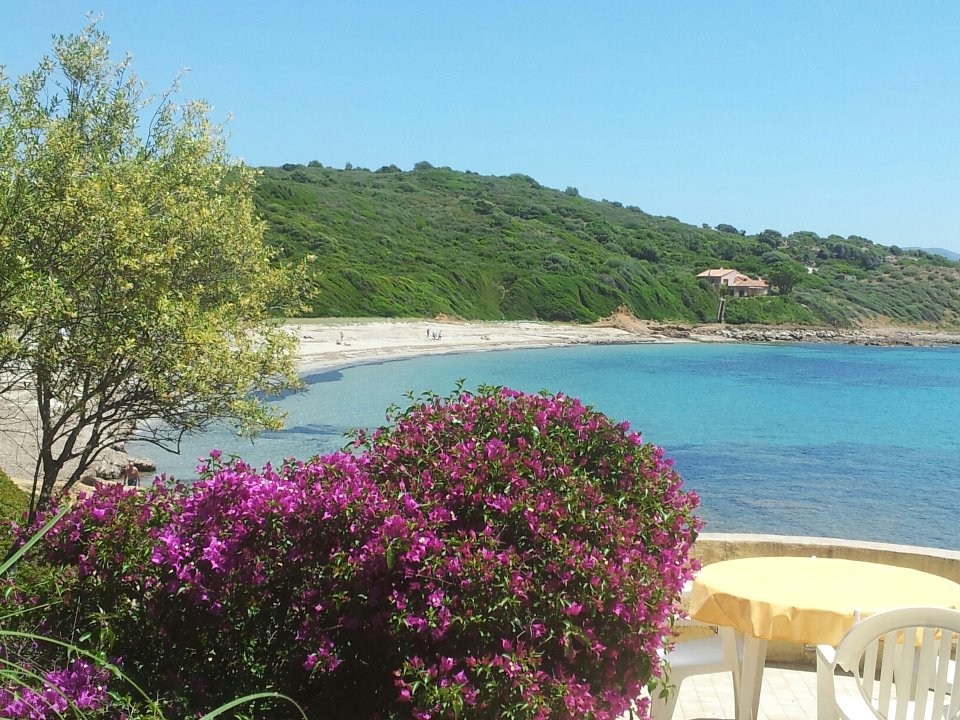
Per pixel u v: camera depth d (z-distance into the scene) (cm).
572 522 319
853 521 2244
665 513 368
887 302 15088
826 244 18875
